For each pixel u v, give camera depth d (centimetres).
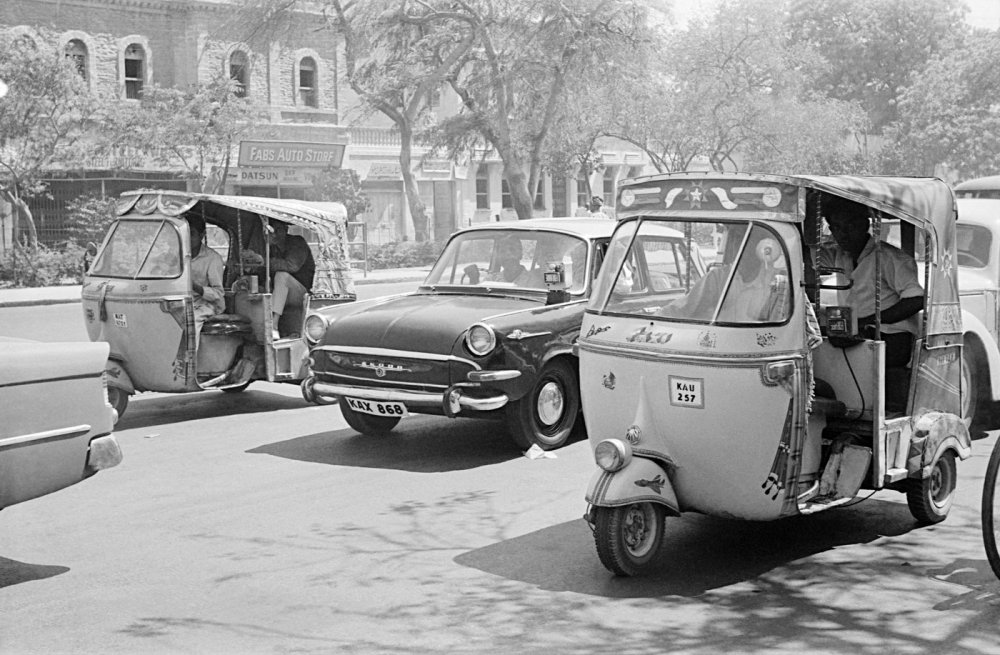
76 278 3206
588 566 653
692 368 609
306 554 680
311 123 4516
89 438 627
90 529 739
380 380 959
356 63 4538
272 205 1202
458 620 563
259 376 1201
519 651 520
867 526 732
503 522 750
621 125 4428
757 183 621
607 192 5884
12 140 3180
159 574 643
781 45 4688
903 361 701
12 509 792
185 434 1073
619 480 610
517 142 4091
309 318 1011
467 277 1062
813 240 666
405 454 973
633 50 3669
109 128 3400
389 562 663
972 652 514
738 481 619
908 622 554
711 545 694
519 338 934
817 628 547
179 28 4097
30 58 3091
